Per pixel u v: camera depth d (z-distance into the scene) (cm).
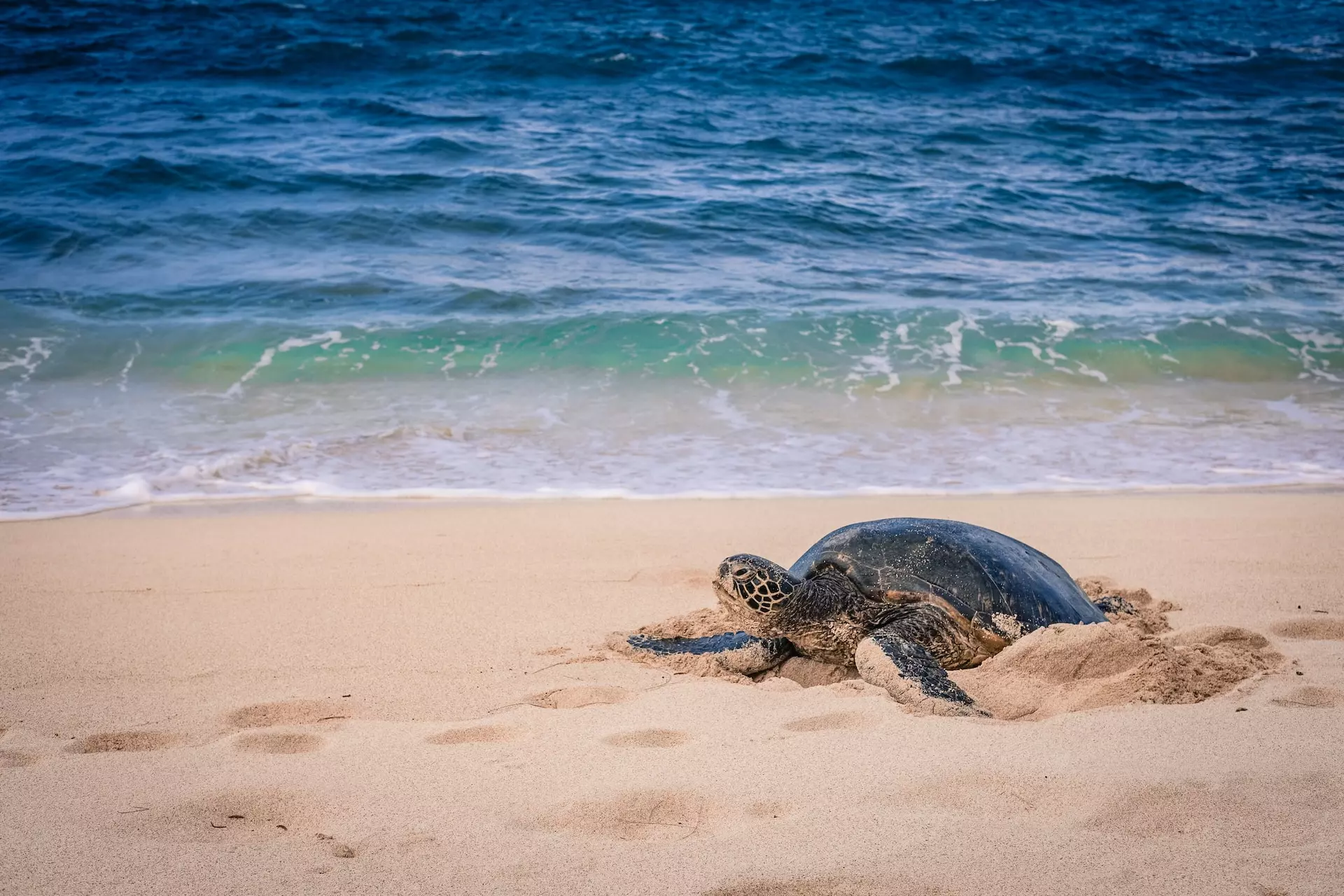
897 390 1041
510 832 277
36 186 1575
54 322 1157
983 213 1670
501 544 650
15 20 2602
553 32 2738
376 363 1084
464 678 425
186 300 1243
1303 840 256
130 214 1502
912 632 411
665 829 283
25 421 923
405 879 250
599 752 333
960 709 358
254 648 466
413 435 916
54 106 2031
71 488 775
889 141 2047
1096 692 381
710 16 3044
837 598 430
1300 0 3769
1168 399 1038
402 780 313
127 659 452
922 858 254
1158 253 1530
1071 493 783
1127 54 2866
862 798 291
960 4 3472
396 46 2544
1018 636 418
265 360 1083
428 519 708
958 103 2391
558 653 457
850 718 358
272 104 2114
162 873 254
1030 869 247
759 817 284
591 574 590
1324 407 1016
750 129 2064
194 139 1841
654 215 1546
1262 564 594
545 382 1052
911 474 830
